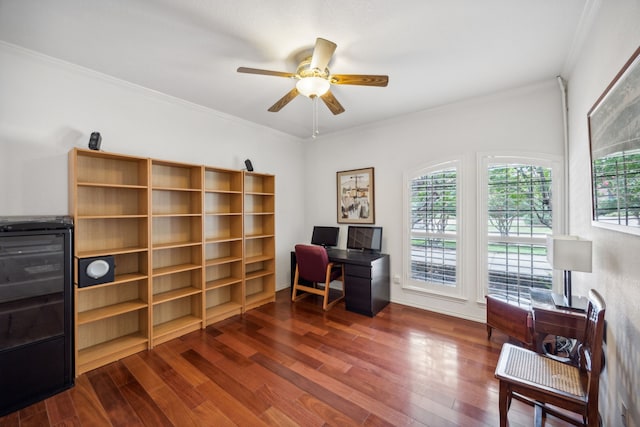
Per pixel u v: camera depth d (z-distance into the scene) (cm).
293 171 443
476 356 232
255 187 386
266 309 346
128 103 261
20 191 204
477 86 264
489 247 293
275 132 408
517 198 277
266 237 382
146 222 249
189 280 305
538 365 151
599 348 122
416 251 345
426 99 295
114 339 246
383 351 242
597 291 158
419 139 339
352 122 373
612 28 140
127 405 177
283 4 158
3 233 171
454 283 317
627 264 128
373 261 322
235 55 212
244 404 178
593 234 179
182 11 164
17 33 184
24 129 205
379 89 272
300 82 204
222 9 163
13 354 174
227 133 347
